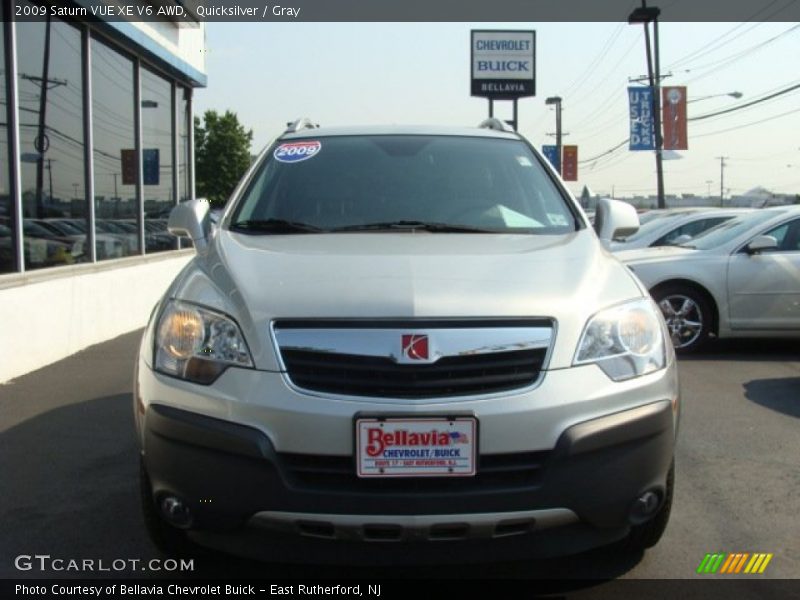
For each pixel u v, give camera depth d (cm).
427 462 269
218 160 4806
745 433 533
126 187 1060
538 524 276
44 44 811
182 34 1227
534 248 344
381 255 323
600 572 335
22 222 753
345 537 272
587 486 276
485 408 270
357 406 269
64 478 448
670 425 297
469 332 277
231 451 273
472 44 3353
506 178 425
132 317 1006
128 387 664
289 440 270
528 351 280
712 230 896
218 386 280
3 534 374
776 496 421
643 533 333
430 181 418
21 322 714
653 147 3027
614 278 323
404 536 270
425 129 471
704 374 716
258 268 313
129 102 1072
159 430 287
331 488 270
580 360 283
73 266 840
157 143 1198
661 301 805
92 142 929
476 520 269
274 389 273
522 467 273
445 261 316
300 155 439
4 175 725
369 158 434
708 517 393
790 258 799
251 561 343
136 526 383
